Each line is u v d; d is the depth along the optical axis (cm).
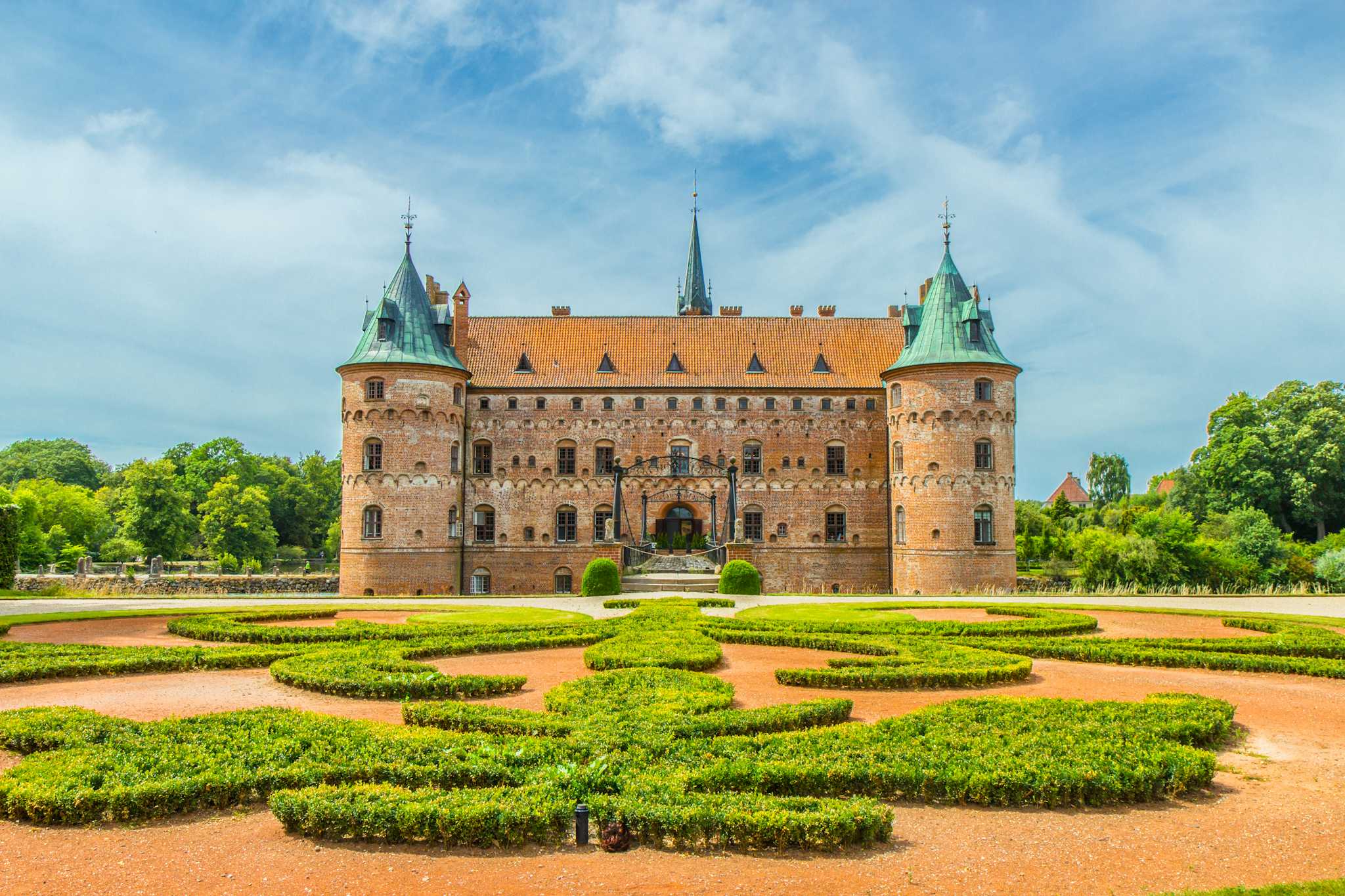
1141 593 5031
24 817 1134
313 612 3291
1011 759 1256
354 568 5453
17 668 1998
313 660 2070
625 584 4566
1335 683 2038
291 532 11375
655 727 1412
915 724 1430
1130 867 1013
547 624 2781
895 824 1136
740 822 1050
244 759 1257
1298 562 5703
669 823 1054
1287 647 2355
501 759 1249
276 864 1012
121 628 2978
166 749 1298
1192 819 1162
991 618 3256
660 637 2441
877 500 6000
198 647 2298
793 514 6012
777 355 6259
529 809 1067
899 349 6281
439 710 1523
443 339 5872
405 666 1981
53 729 1396
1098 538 5853
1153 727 1427
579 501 5997
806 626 2756
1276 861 1029
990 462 5472
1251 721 1666
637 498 5997
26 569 7669
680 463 6009
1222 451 7450
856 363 6212
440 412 5631
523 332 6388
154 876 982
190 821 1139
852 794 1212
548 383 6056
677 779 1167
